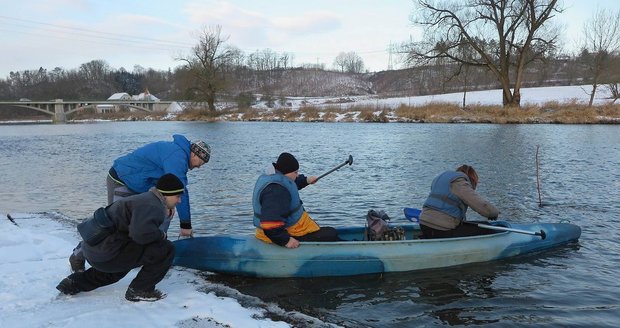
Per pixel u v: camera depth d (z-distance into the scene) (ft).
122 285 14.34
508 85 116.57
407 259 17.69
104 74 426.10
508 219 26.43
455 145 63.36
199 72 165.68
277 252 16.61
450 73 129.70
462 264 18.54
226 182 39.32
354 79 361.71
